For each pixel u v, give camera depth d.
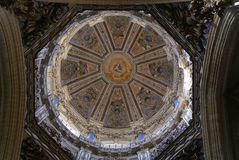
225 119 13.30
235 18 11.72
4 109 12.67
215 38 12.38
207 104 13.44
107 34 24.67
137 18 16.75
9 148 12.41
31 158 13.18
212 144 13.00
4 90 12.71
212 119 13.27
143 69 24.53
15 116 12.81
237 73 13.30
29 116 13.76
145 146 17.12
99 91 24.58
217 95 13.47
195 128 14.12
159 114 20.89
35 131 14.07
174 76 20.83
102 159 16.92
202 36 12.74
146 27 20.70
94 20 19.55
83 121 21.00
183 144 14.41
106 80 25.25
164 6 12.88
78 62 24.00
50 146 14.55
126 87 24.80
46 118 16.03
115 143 18.89
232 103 13.69
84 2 12.62
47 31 13.05
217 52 12.65
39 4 12.01
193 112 14.37
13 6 11.27
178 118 16.89
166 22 13.55
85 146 17.20
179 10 12.66
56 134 15.93
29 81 13.56
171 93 20.78
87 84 24.19
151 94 23.28
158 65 23.64
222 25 11.99
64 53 21.55
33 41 12.88
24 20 12.02
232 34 12.25
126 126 21.59
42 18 12.43
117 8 13.30
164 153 15.28
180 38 13.70
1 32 11.55
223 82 13.33
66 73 22.75
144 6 13.16
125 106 23.88
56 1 12.02
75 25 17.03
